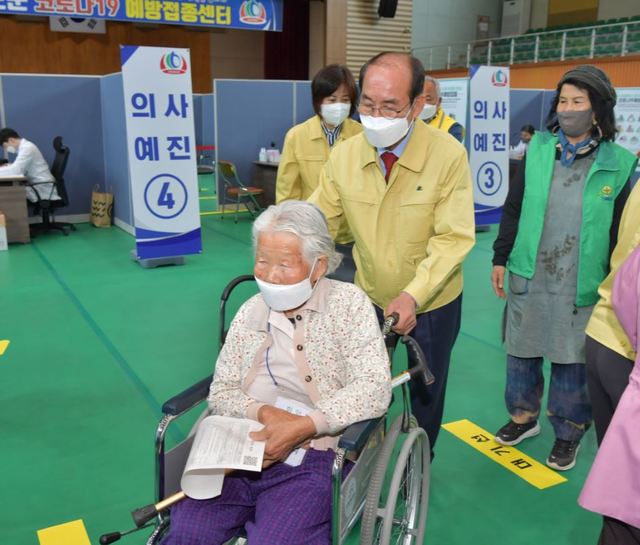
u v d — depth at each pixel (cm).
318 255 168
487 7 1880
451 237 209
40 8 1098
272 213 170
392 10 1456
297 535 156
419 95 197
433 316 228
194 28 1647
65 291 550
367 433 159
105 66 1543
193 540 161
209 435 160
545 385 373
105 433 313
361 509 178
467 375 389
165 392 359
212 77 1750
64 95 819
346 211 222
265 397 179
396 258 219
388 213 215
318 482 167
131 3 1168
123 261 659
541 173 257
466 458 295
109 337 444
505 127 825
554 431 301
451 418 334
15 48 1447
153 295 543
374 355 171
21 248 711
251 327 178
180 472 176
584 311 259
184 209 633
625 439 160
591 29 1448
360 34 1493
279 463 172
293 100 959
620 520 163
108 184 861
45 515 250
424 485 213
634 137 1062
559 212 255
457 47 1830
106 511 253
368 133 196
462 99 845
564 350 264
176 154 620
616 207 245
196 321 480
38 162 741
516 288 273
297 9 1752
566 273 257
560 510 257
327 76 296
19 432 313
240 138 938
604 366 183
